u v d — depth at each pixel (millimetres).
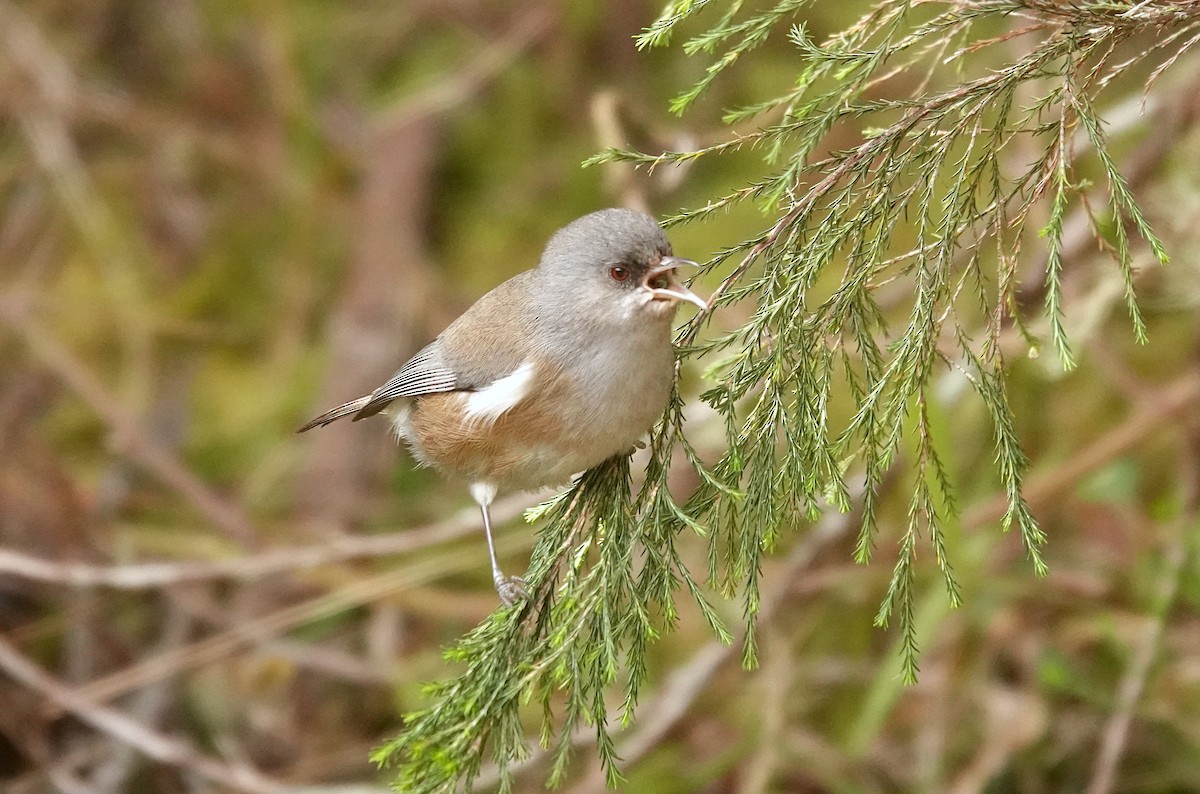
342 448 15234
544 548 6438
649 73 16328
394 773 12383
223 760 12719
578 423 6699
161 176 17828
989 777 10430
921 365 5547
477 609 12945
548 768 11586
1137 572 10859
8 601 13750
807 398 5727
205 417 15914
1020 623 11156
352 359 15898
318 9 18031
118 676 12148
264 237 17438
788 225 5738
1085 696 10117
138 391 16125
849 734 11305
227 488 15273
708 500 6062
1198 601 10172
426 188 17344
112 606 13820
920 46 10328
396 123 17078
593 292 6660
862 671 11375
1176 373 12227
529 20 16828
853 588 11469
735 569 5734
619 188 10320
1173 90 10750
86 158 17969
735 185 14219
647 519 6008
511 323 7094
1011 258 5578
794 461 5617
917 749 10992
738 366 5910
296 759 12828
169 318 16688
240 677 13266
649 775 11289
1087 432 12094
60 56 17266
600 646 5668
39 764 12883
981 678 11039
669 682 11500
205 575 12039
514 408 6836
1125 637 10547
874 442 5570
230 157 17469
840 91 5496
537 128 17391
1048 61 5461
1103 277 10781
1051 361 10211
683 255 13945
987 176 10172
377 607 13617
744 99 14703
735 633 11266
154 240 17594
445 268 17000
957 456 12070
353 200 17391
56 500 13742
